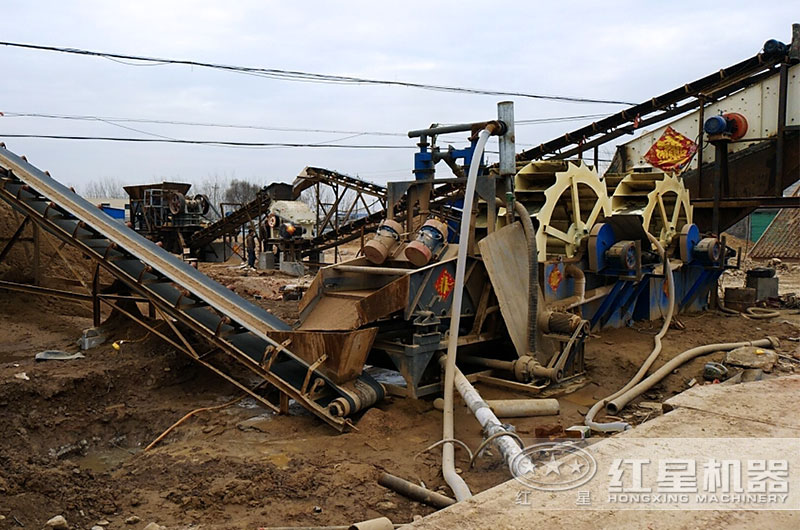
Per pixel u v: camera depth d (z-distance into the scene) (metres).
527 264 9.30
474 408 6.99
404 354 8.34
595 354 10.73
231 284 21.28
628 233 11.25
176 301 9.38
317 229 30.70
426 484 6.00
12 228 14.01
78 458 7.62
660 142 20.05
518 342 9.06
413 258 8.65
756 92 18.22
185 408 8.45
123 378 8.92
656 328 12.97
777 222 39.75
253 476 5.99
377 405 8.12
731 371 9.84
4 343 10.72
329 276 8.95
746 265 33.97
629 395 8.60
